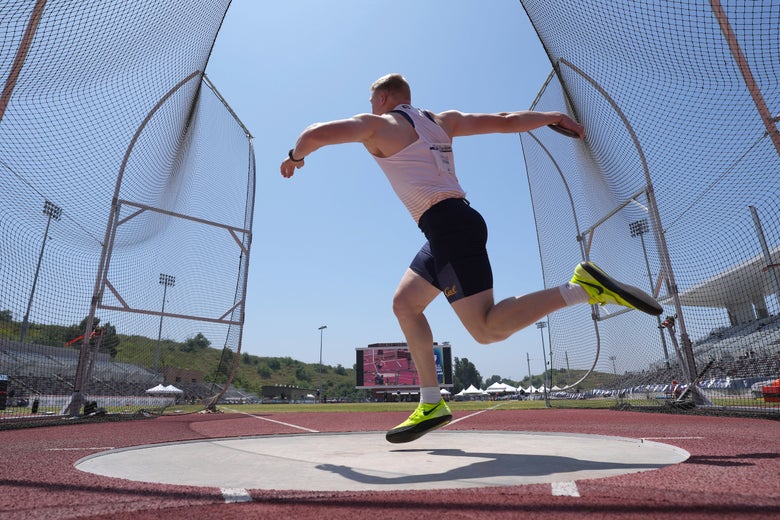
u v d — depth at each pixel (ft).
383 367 162.40
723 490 3.87
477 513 3.36
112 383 26.12
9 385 33.06
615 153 20.62
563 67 20.62
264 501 3.94
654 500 3.56
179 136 25.53
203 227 29.89
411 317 8.38
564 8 16.22
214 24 21.15
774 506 3.33
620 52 15.23
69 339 22.88
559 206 28.60
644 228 21.15
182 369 29.25
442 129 8.10
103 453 8.20
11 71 11.78
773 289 16.85
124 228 24.63
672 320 21.08
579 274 6.61
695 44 12.35
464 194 7.81
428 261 8.30
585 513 3.27
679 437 9.08
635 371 24.20
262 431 14.34
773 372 22.61
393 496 3.97
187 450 8.90
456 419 20.04
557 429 13.08
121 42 15.81
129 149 22.68
